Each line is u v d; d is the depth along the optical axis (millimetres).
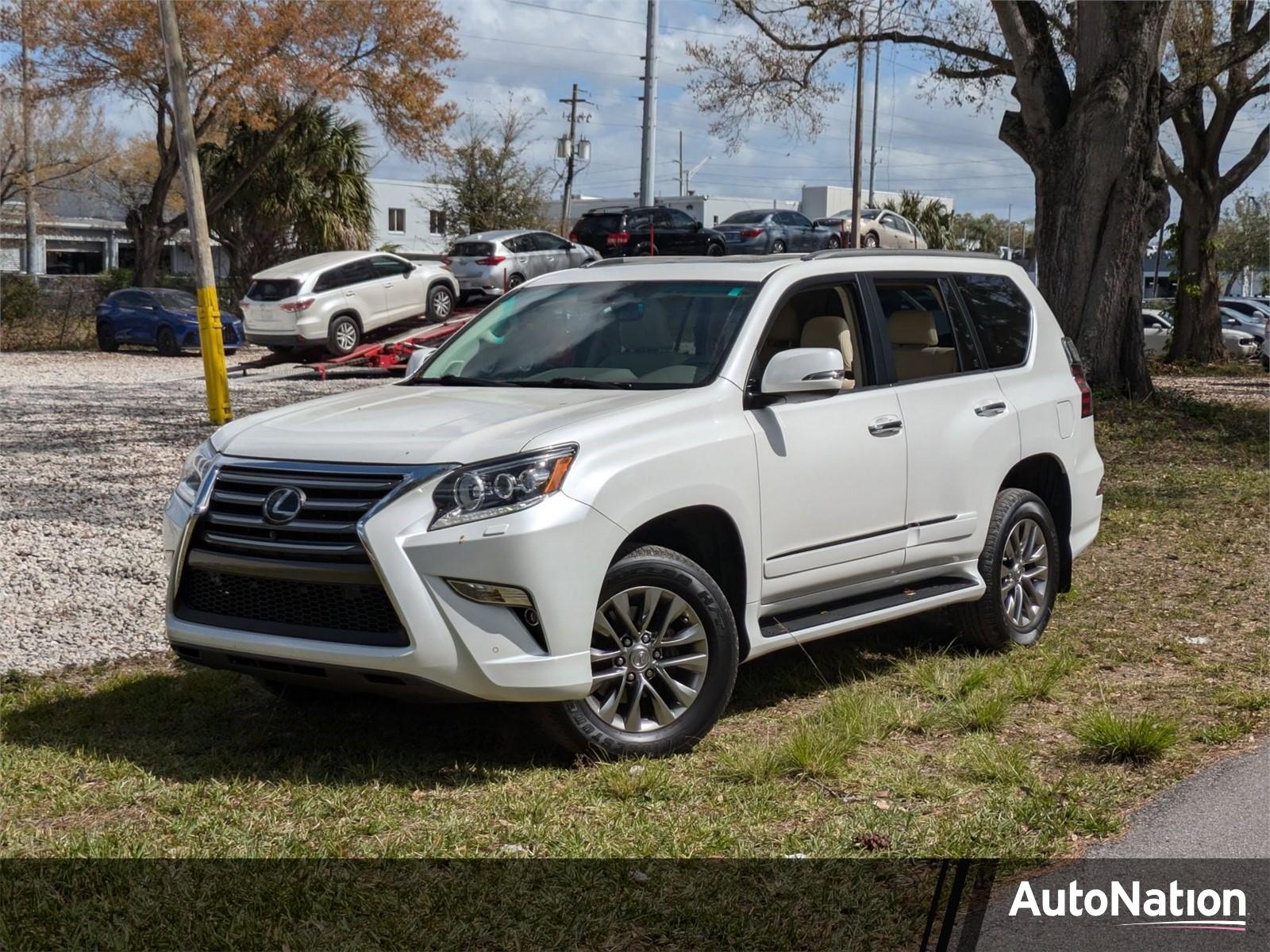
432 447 4816
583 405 5250
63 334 34594
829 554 5824
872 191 52688
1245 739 5523
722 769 4969
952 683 6133
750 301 5832
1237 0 26047
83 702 5883
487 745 5277
